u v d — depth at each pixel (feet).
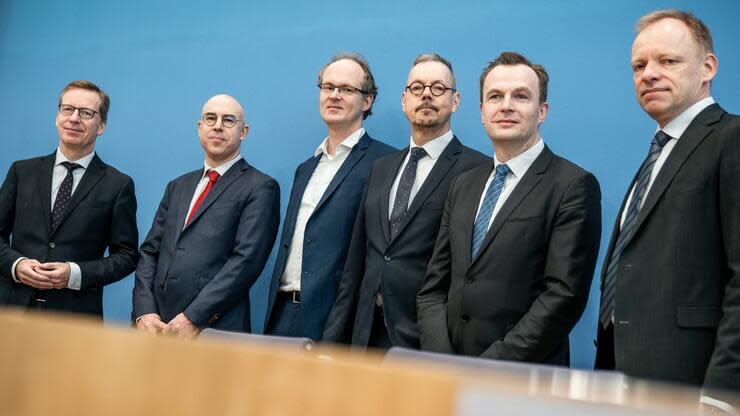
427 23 11.46
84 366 1.39
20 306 10.81
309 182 10.23
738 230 5.58
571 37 10.32
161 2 13.73
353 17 12.08
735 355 5.27
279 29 12.67
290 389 1.14
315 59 12.30
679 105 6.37
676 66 6.36
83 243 11.30
